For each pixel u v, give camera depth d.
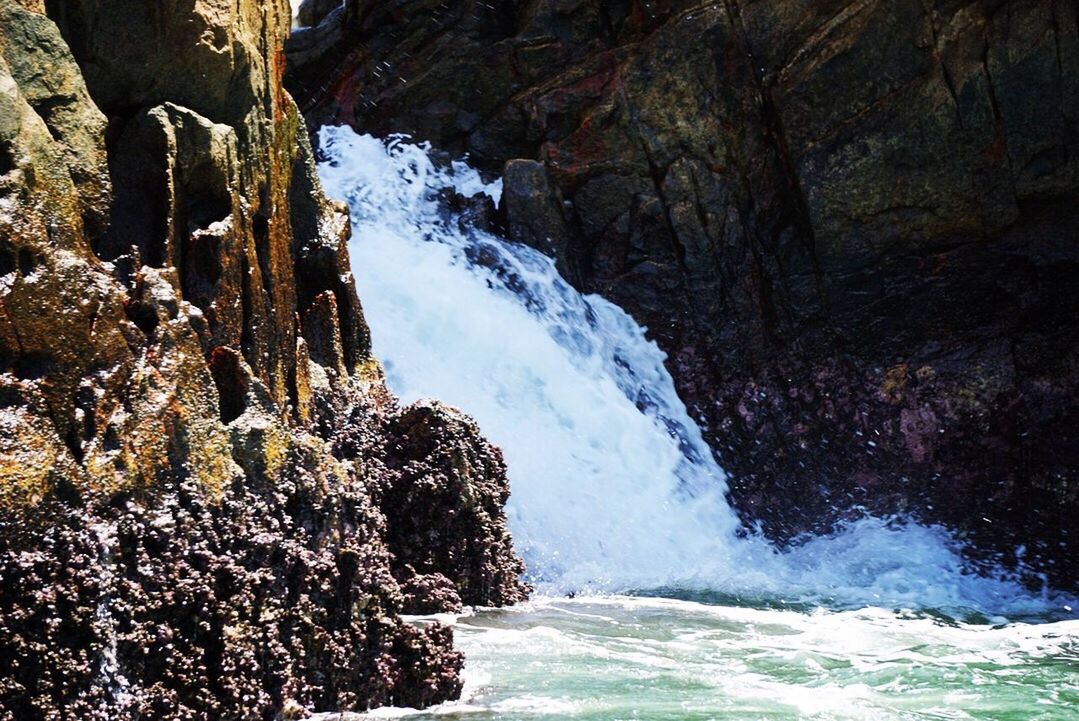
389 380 10.79
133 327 4.71
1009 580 10.95
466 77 13.64
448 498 7.19
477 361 11.41
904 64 12.20
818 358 12.66
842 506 12.04
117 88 5.59
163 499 4.52
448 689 5.04
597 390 11.80
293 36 14.55
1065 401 12.01
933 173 12.28
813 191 12.50
